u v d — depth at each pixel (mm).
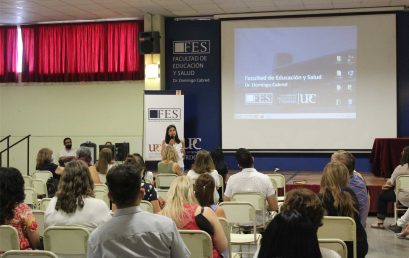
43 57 11969
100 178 6836
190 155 11500
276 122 11078
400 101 10672
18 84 12289
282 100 11047
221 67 11250
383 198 7387
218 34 11328
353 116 10766
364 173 10508
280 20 10961
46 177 7766
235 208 4777
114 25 11672
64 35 11859
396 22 10539
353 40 10695
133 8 10539
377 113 10648
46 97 12195
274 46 11016
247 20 11094
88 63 11797
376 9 10539
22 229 3363
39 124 12250
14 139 12367
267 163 11242
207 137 11453
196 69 11438
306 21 10867
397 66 10602
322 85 10867
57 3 9945
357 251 3666
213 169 6250
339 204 3682
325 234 3627
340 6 10500
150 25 11172
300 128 11000
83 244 3293
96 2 9930
